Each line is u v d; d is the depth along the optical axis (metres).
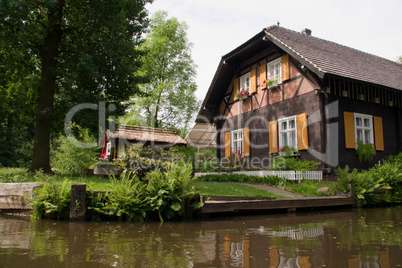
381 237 4.50
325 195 9.46
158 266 3.05
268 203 7.30
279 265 3.10
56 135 15.40
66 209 6.09
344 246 3.91
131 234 4.68
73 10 13.36
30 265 3.05
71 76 11.82
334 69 12.30
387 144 13.64
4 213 7.10
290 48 12.88
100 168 10.26
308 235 4.64
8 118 24.47
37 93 13.99
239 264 3.13
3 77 13.66
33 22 12.16
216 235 4.63
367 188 9.43
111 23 12.43
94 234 4.66
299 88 13.27
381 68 16.23
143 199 6.17
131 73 13.13
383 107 13.83
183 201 6.27
